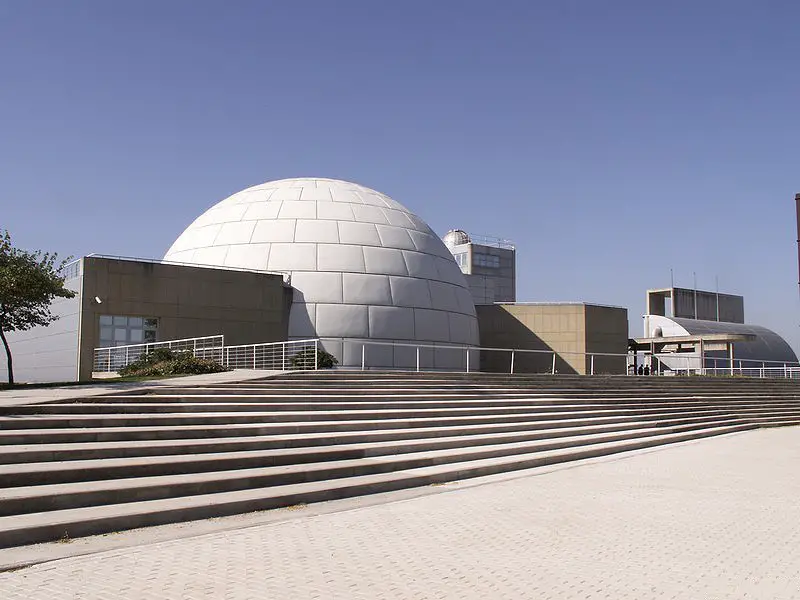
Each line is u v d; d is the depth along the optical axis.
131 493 10.16
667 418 24.95
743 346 64.62
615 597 7.05
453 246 78.62
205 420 14.07
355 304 34.16
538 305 44.53
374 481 12.48
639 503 11.93
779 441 22.47
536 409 21.36
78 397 14.04
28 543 8.51
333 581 7.34
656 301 70.31
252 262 34.59
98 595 6.78
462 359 37.50
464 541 9.15
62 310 29.14
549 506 11.53
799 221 32.41
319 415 15.95
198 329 29.89
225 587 7.07
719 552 8.88
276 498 10.98
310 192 38.28
